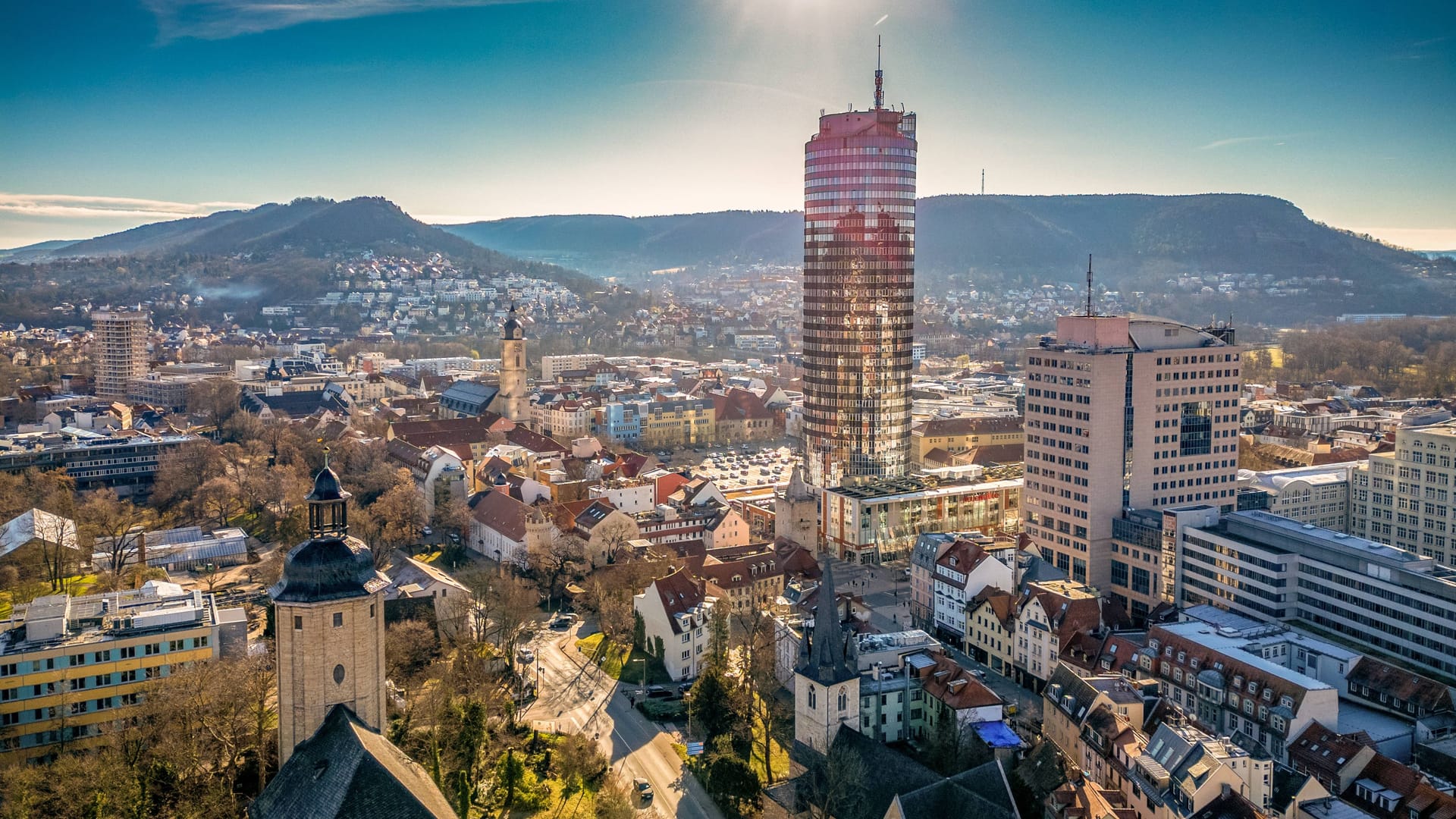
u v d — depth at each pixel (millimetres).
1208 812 167375
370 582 146250
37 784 176500
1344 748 186875
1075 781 180500
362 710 146000
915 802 161500
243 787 175625
